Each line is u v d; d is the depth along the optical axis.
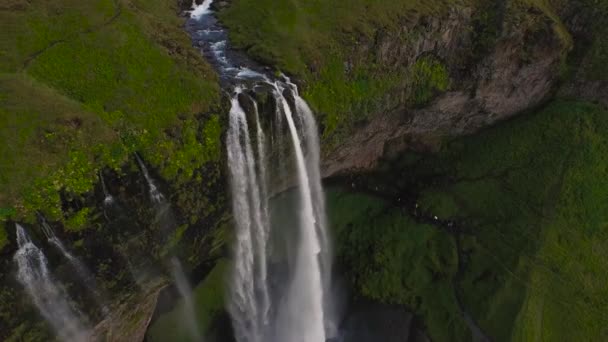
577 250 38.78
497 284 37.28
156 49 28.44
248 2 37.50
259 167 29.83
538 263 37.84
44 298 20.81
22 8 27.34
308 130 32.09
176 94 26.25
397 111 38.97
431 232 40.81
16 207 19.34
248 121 27.97
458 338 35.66
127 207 23.08
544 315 35.72
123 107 24.44
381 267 38.72
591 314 36.03
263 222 32.47
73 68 25.44
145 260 25.06
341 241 40.16
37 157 20.77
